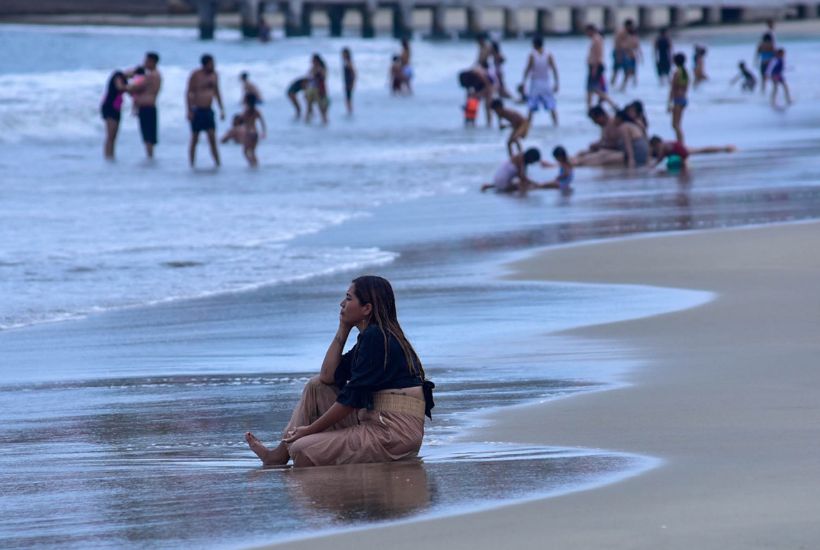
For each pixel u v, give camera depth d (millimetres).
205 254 42938
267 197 59406
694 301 31109
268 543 13328
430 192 61375
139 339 29516
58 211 53781
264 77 144875
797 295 31375
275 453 18078
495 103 71062
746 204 51281
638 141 70375
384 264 40250
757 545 12242
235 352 27484
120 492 16344
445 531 13328
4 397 23469
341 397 17922
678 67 75875
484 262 39594
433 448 18359
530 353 25562
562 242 43188
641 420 19016
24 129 95938
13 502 15961
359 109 124062
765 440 17203
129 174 70000
